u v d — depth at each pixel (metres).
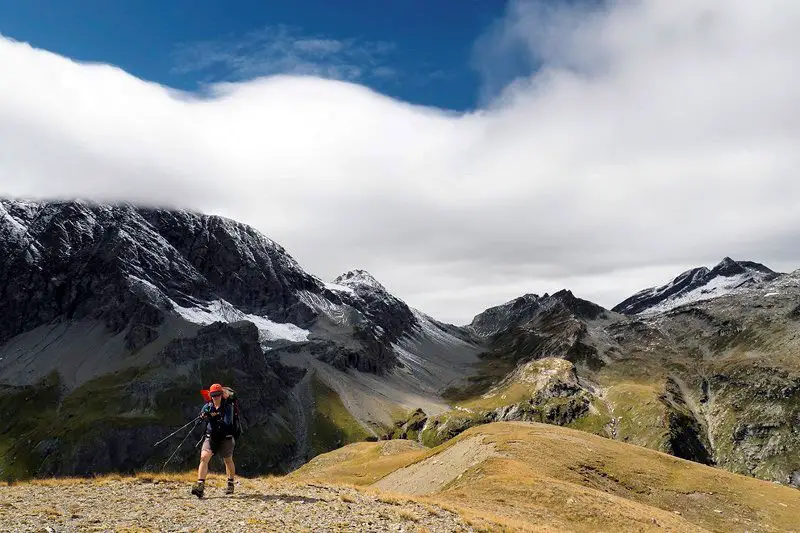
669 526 47.53
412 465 85.56
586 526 44.69
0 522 17.12
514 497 50.00
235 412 23.59
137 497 21.66
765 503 67.75
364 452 148.88
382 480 87.94
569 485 54.66
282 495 23.80
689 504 66.06
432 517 24.78
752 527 61.66
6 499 20.91
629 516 47.34
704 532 49.41
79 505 19.92
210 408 23.41
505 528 26.77
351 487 30.53
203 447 22.83
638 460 77.12
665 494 67.56
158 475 26.83
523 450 70.38
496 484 54.00
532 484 53.00
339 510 22.08
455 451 80.31
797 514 65.12
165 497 21.77
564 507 48.03
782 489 73.81
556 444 75.75
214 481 26.28
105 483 24.86
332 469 113.12
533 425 91.25
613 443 85.44
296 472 147.50
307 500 23.20
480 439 79.44
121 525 17.17
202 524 17.77
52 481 25.47
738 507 66.06
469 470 64.75
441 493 53.09
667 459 80.62
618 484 67.94
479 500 48.75
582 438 84.06
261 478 31.09
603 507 48.41
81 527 16.92
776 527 61.91
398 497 28.78
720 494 68.94
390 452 140.62
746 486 72.94
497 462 63.16
